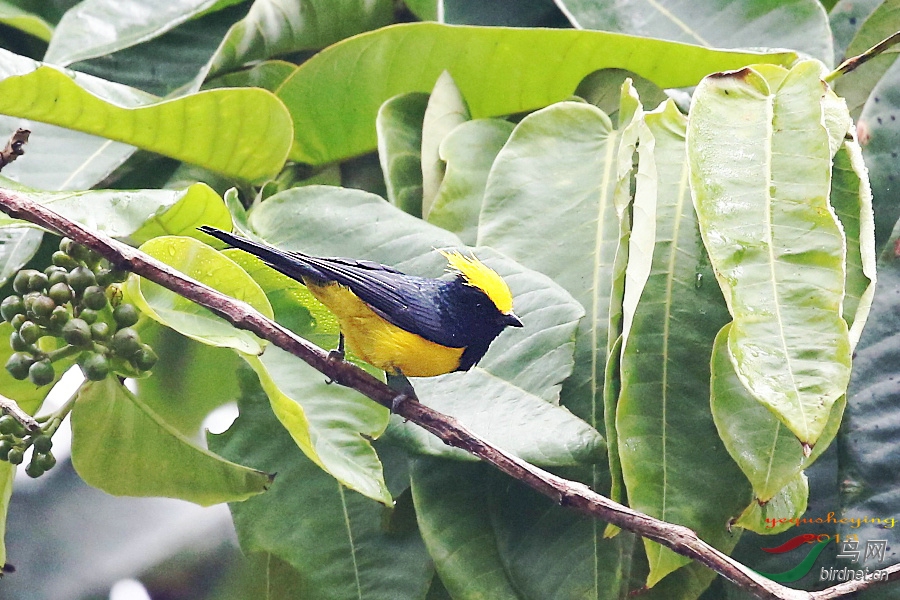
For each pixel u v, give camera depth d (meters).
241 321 5.89
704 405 6.30
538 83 8.19
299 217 7.32
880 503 6.65
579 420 6.45
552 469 6.91
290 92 8.11
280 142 7.81
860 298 5.99
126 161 8.18
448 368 6.88
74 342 5.78
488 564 6.78
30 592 11.51
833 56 8.03
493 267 6.99
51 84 6.83
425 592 7.29
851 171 6.25
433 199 7.71
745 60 7.61
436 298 6.78
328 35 8.65
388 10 8.65
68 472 12.14
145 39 7.93
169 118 7.39
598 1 8.30
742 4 8.17
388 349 6.81
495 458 5.76
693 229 6.63
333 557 7.43
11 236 7.53
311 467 7.59
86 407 6.45
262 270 7.15
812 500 7.27
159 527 11.95
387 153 7.86
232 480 6.79
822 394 5.20
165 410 9.77
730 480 6.20
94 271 6.17
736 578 5.12
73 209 6.25
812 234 5.64
